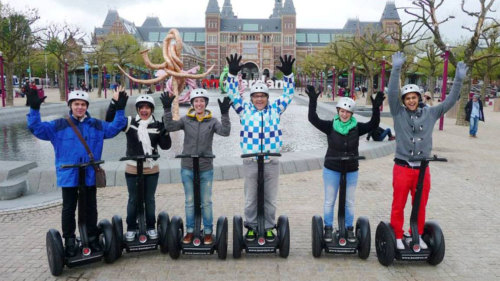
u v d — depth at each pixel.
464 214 6.16
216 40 111.56
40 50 40.53
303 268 4.39
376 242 4.62
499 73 40.62
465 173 8.86
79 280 4.09
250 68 111.44
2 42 25.52
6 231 5.33
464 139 13.98
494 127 17.98
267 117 4.60
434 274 4.27
